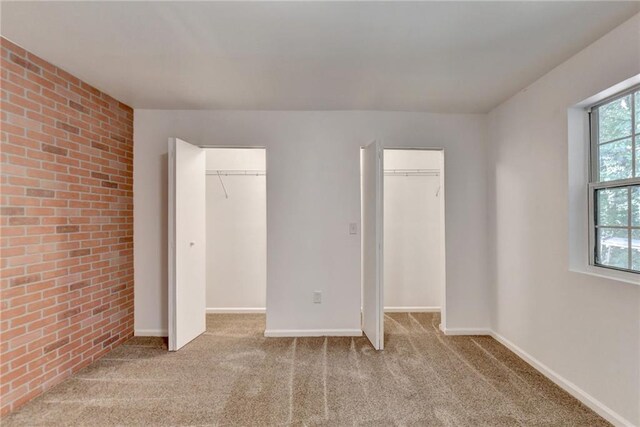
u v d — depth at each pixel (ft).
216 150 13.37
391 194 13.46
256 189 13.43
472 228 11.05
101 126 9.25
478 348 9.75
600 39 6.42
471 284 11.01
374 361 8.86
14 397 6.61
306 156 10.90
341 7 5.47
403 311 13.34
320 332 10.80
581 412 6.54
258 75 8.20
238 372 8.23
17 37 6.43
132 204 10.72
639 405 5.69
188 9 5.54
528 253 8.77
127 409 6.68
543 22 5.91
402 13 5.64
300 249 10.86
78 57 7.26
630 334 5.83
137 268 10.80
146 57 7.27
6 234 6.48
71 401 6.95
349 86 8.87
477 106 10.43
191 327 10.34
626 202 6.38
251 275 13.39
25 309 6.87
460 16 5.74
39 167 7.25
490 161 10.83
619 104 6.55
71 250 8.13
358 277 10.91
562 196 7.47
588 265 7.07
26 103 6.94
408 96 9.62
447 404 6.85
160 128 10.84
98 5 5.43
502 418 6.38
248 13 5.65
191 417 6.44
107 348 9.40
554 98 7.73
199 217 10.85
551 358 7.86
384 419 6.38
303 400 7.00
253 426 6.18
